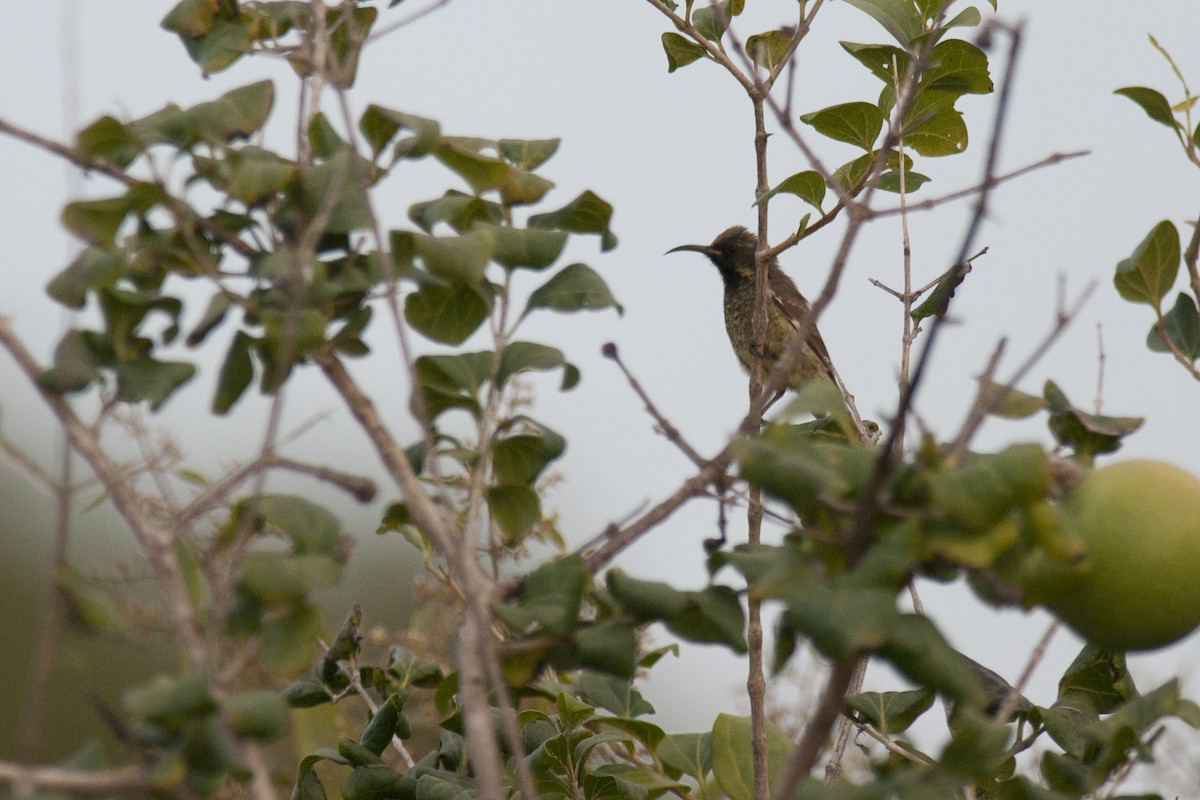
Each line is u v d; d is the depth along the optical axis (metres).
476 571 4.32
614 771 6.34
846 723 6.23
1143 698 4.71
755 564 3.74
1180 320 5.58
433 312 4.97
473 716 3.89
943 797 3.52
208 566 4.25
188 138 4.70
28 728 3.42
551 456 5.00
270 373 4.56
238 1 5.53
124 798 3.76
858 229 4.71
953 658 3.46
